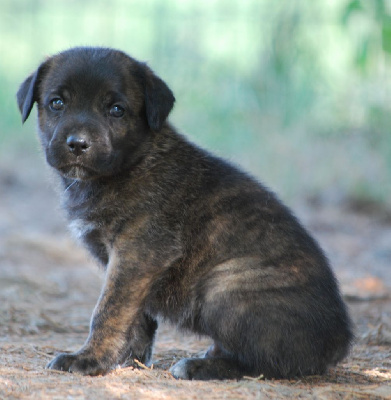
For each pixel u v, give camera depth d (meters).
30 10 33.75
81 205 9.75
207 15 29.70
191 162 9.93
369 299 13.91
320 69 24.36
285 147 24.84
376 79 23.94
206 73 26.50
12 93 29.41
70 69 9.66
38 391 7.85
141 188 9.59
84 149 9.23
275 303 8.91
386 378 9.35
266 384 8.50
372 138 24.42
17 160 27.84
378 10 18.78
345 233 20.52
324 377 9.11
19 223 20.89
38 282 14.72
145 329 9.84
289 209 9.94
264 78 24.55
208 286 9.23
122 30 32.56
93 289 14.99
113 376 8.66
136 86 9.88
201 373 8.85
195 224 9.48
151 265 9.30
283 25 23.88
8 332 11.66
